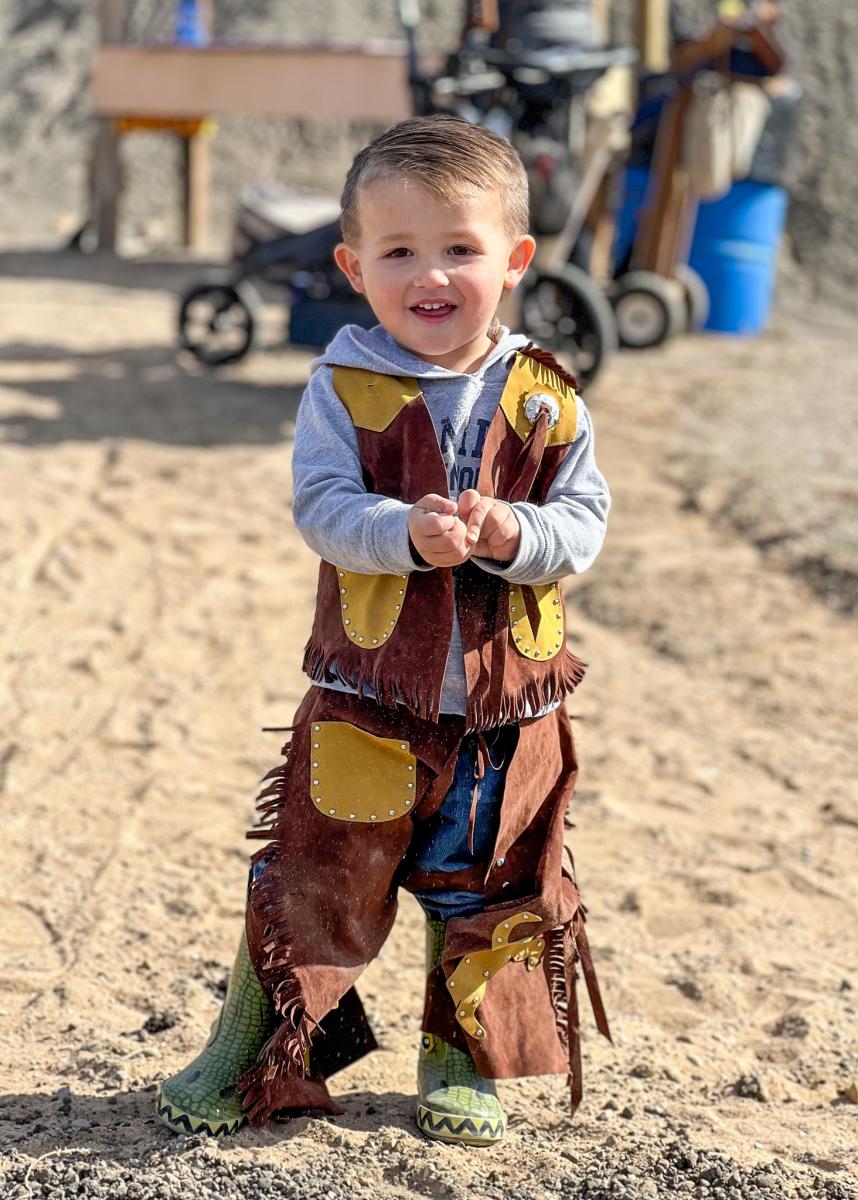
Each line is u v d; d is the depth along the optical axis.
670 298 10.79
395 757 2.38
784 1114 2.82
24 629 5.66
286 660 5.54
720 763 4.78
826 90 18.94
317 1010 2.35
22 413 8.73
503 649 2.37
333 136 19.86
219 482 7.64
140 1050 2.94
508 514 2.26
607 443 8.38
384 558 2.24
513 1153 2.56
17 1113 2.66
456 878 2.47
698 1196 2.41
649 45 12.73
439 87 8.35
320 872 2.39
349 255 2.46
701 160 10.80
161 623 5.82
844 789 4.60
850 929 3.74
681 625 5.93
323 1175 2.41
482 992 2.50
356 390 2.39
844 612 6.05
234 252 9.95
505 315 8.79
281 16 20.53
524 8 8.74
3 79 22.11
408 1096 2.80
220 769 4.55
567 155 8.84
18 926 3.50
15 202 19.91
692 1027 3.21
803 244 17.52
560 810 2.50
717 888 3.89
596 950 3.54
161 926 3.53
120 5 14.77
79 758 4.57
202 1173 2.39
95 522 6.93
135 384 9.66
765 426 8.66
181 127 16.27
